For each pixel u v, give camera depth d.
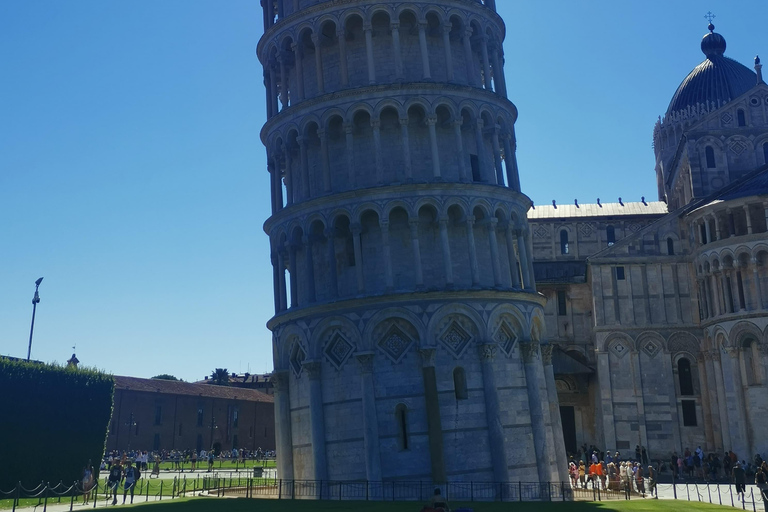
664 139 108.88
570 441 88.56
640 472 56.44
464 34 56.91
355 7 55.34
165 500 47.47
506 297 52.41
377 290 52.00
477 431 49.56
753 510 43.66
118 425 131.25
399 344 50.28
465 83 57.34
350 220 52.47
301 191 56.22
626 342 82.12
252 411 163.50
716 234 77.38
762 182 75.50
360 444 49.50
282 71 58.41
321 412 51.34
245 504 42.69
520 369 52.72
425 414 49.09
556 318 91.00
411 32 56.72
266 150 59.84
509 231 55.03
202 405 149.62
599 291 83.38
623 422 80.31
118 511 40.59
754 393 73.00
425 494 47.84
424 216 53.12
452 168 54.62
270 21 61.84
